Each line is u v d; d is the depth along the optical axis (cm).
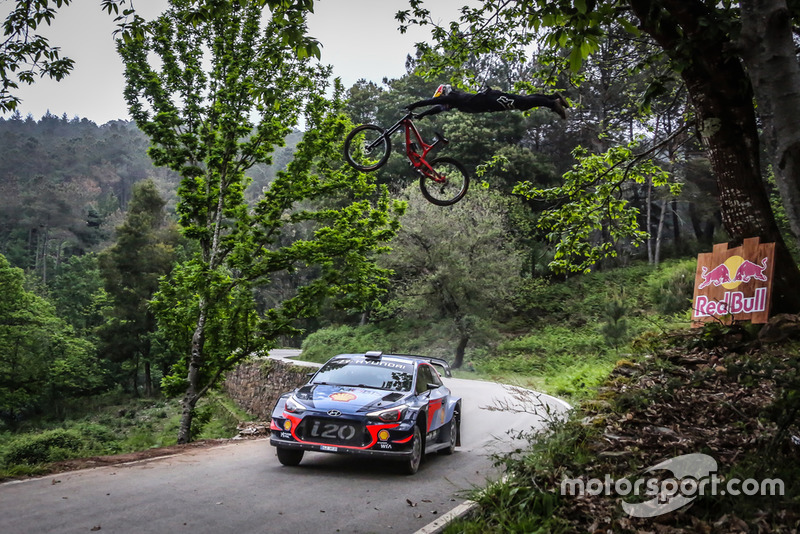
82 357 5075
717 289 995
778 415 497
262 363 3247
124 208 15375
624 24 576
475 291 3047
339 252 1706
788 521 393
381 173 4962
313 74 1670
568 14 566
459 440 985
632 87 2047
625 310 2403
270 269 1684
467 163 4628
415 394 814
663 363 848
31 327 4581
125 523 489
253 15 1638
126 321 5225
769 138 530
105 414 4231
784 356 782
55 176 16025
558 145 5194
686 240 4772
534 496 475
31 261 10794
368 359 909
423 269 3152
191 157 1741
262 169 14162
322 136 1706
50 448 2214
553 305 3909
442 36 1205
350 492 630
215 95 1681
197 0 712
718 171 909
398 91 5472
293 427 745
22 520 492
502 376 2428
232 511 538
